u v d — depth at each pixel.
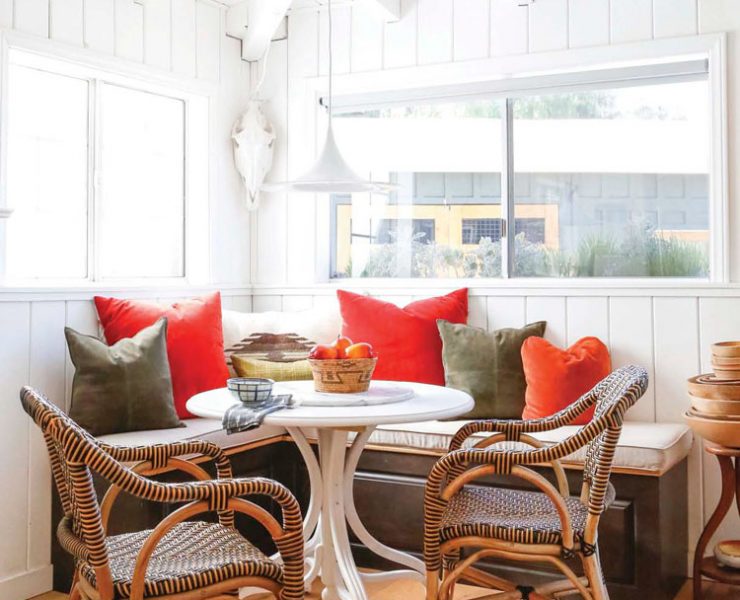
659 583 2.93
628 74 3.74
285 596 1.95
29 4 3.29
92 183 3.73
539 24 3.84
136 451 2.23
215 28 4.30
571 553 2.11
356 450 2.82
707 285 3.47
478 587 3.26
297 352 3.94
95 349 3.23
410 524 3.36
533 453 2.12
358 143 4.38
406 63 4.14
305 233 4.43
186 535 2.19
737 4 3.45
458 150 4.16
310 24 4.40
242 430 2.28
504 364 3.64
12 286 3.18
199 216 4.30
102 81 3.77
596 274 3.87
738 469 3.03
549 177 3.96
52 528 3.30
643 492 2.96
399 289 4.12
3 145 3.20
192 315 3.67
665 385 3.57
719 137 3.48
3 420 3.14
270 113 4.52
